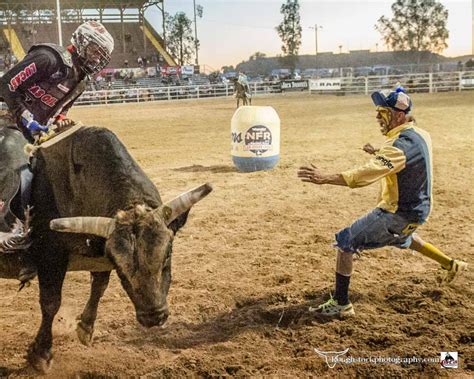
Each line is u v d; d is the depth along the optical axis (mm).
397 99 4691
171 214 3445
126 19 61125
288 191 10102
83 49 4188
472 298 5320
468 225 7801
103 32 4215
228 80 51469
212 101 38719
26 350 4637
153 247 3318
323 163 12758
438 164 12195
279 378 4059
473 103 27109
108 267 4184
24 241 3871
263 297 5559
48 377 4242
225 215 8641
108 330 4992
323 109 28328
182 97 41188
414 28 80875
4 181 3932
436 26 80312
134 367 4352
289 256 6770
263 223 8188
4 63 48250
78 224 3381
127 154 3980
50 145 4055
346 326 4812
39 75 4086
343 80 40938
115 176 3807
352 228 4789
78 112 31109
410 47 81375
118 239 3367
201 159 14172
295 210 8836
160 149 16281
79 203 3953
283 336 4750
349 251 4812
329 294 5469
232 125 12141
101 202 3801
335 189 10148
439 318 4910
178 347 4688
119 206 3717
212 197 9797
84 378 4270
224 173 12031
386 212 4723
